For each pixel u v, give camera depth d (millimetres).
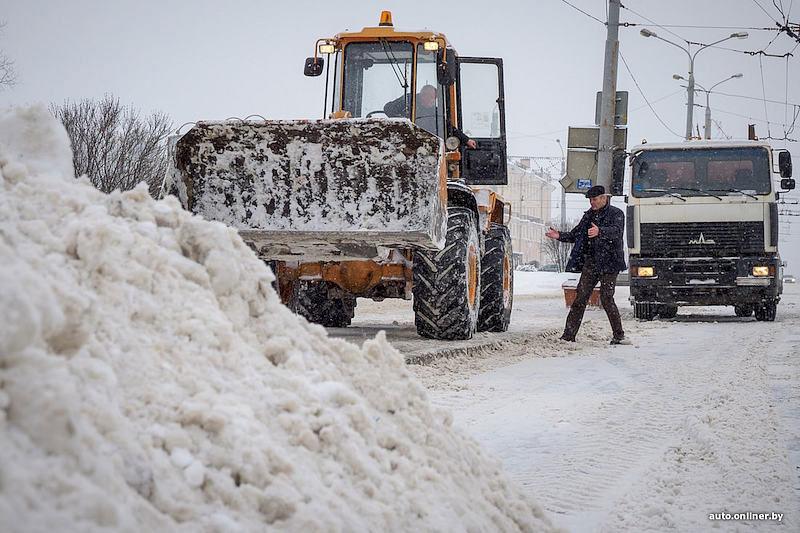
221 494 3787
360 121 13844
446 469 5344
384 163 14023
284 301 18219
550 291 65812
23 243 4211
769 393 13203
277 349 5207
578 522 6973
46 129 5977
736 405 12023
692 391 13758
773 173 31234
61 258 4293
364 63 19703
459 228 17797
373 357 5914
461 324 17922
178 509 3566
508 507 5727
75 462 3180
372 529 4250
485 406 12055
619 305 45438
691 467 8734
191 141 14320
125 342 4148
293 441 4430
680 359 18359
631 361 17953
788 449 9320
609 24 37375
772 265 30484
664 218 31281
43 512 2893
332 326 23469
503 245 22953
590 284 21734
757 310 31797
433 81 19703
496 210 23156
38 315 3221
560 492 7871
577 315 21969
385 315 33312
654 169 31766
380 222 14117
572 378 15156
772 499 7512
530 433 10375
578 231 21938
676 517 7043
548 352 19156
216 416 4008
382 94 19594
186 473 3760
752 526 6789
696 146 31703
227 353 4707
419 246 14602
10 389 3100
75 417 3240
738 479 8125
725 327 27984
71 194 5098
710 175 31406
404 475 4898
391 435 5148
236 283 5367
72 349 3705
